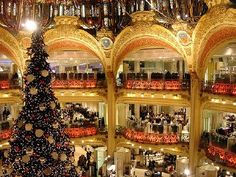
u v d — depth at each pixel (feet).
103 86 79.25
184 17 66.08
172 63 85.25
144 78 74.54
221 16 57.00
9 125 73.97
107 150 79.20
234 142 56.24
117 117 80.43
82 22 78.79
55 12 78.13
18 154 32.81
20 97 76.74
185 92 68.13
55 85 77.97
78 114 84.74
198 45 64.23
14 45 75.10
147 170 69.36
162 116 78.07
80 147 93.04
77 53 89.35
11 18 74.59
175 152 69.41
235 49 65.77
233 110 58.65
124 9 75.82
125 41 75.72
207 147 61.41
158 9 69.97
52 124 33.14
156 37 71.92
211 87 62.54
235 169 53.67
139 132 73.61
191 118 66.28
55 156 32.71
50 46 79.25
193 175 64.13
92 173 73.56
